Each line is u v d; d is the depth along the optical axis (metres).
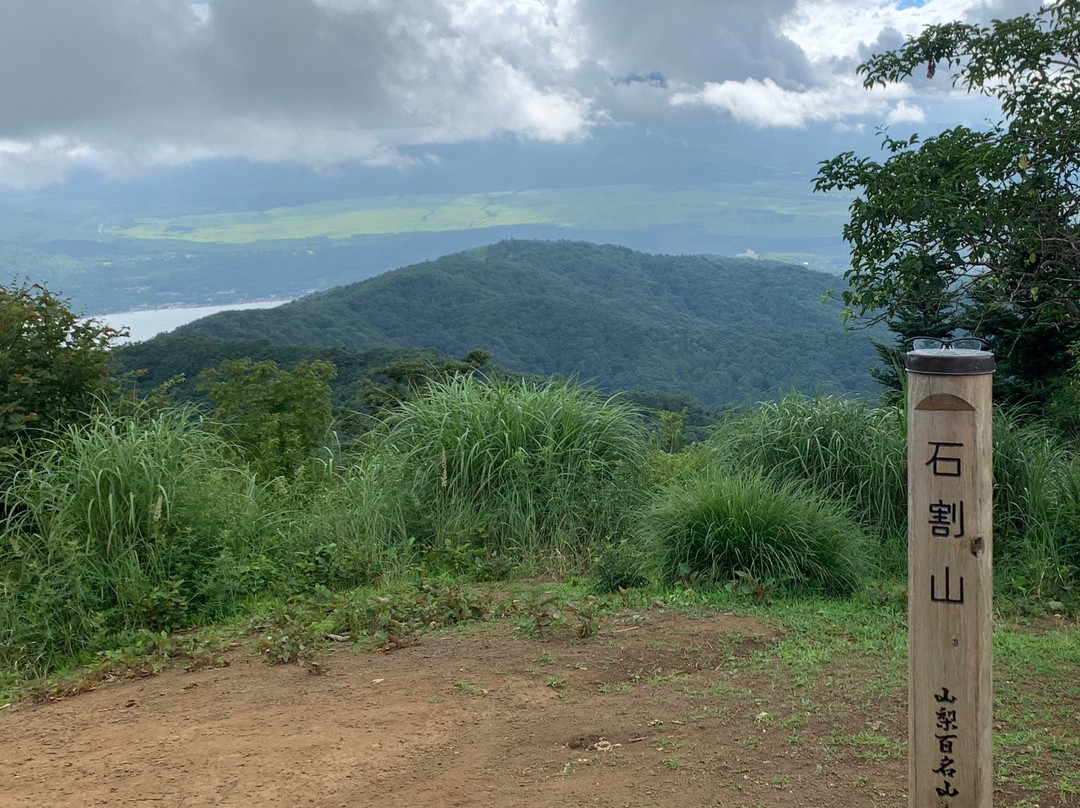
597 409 8.73
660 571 6.55
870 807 3.22
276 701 4.57
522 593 6.08
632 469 8.38
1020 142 9.49
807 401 8.46
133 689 5.07
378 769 3.70
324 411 12.70
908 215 9.45
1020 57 10.20
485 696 4.47
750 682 4.52
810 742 3.78
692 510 6.52
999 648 4.97
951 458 2.40
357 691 4.64
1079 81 9.91
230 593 6.72
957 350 2.47
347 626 5.82
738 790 3.40
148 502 6.87
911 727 2.52
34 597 6.16
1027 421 8.43
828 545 6.33
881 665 4.67
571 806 3.33
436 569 7.31
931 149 9.97
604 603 5.94
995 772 3.47
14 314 8.66
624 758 3.72
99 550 6.62
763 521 6.30
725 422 8.70
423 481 8.05
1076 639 5.14
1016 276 10.21
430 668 4.93
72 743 4.24
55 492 6.84
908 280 9.64
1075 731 3.83
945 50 10.52
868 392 8.62
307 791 3.54
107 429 7.41
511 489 7.92
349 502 8.34
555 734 3.98
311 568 7.06
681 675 4.67
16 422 8.08
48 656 6.01
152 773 3.79
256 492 8.07
